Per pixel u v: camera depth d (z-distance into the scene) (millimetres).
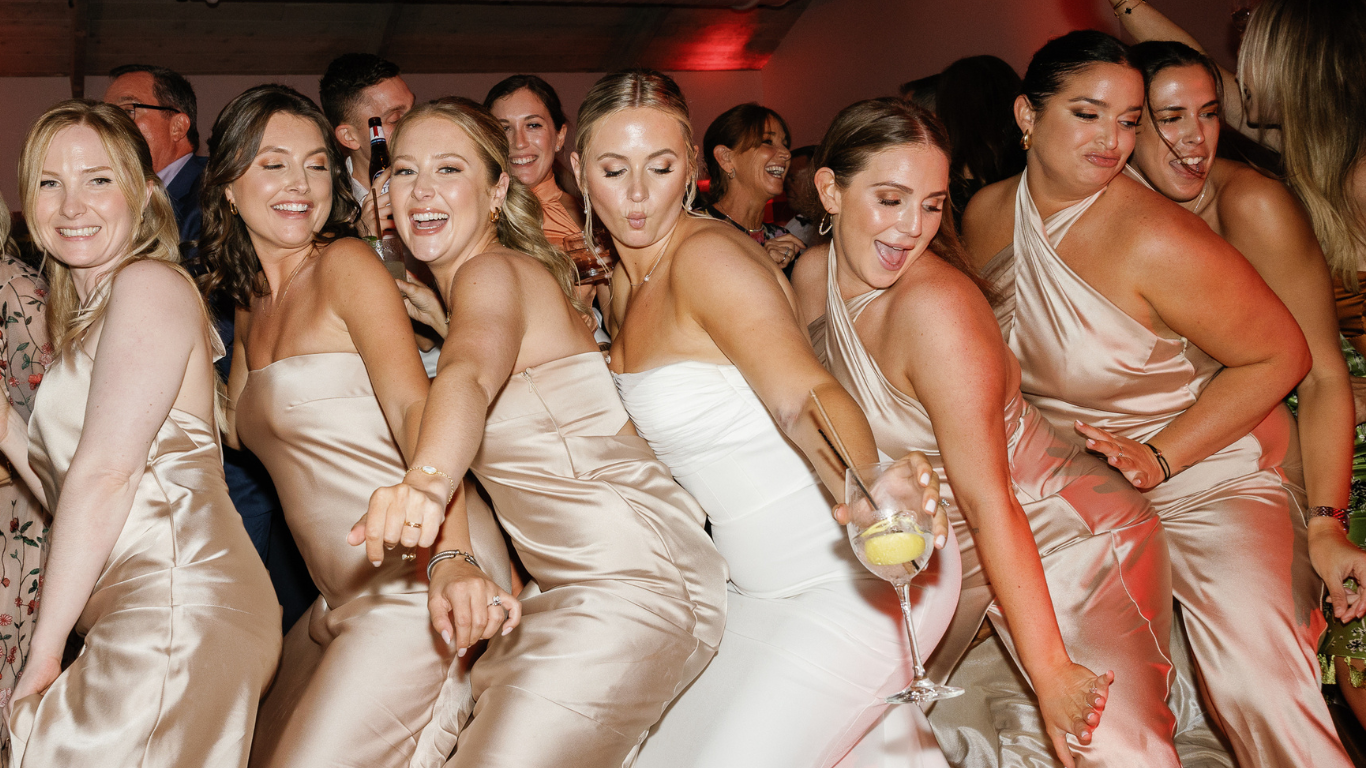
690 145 2396
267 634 2270
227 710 2129
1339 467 2736
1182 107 2807
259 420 2445
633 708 2164
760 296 2129
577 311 2555
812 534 2354
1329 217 2836
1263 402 2576
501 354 2068
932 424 2293
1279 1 2887
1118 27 7129
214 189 2559
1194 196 2902
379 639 2344
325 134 2602
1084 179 2617
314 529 2426
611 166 2336
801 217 4664
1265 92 2908
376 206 3129
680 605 2252
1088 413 2832
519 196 2551
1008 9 8172
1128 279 2617
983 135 3365
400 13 10227
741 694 2279
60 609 2119
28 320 2736
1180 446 2611
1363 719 2781
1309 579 2621
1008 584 2160
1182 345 2697
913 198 2346
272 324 2529
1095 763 2352
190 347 2277
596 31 11258
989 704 3066
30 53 9578
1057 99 2607
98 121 2371
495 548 2605
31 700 2082
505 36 11023
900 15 9734
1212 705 2641
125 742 2041
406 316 2330
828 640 2283
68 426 2291
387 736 2293
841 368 2559
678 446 2379
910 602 2312
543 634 2191
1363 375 2916
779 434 2342
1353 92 2766
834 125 2479
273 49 10305
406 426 2102
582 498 2281
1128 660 2436
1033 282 2781
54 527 2143
